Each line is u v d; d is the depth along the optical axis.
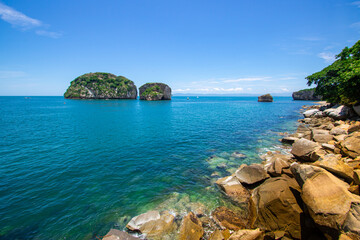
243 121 36.91
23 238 7.04
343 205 5.54
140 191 10.44
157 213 8.09
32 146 19.09
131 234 7.20
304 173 7.13
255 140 21.47
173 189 10.66
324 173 6.70
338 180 6.86
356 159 8.83
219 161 15.01
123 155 16.48
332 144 13.70
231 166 14.01
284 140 20.36
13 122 35.06
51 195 9.91
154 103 118.75
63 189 10.57
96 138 22.67
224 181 10.90
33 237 7.10
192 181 11.65
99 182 11.45
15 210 8.59
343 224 5.14
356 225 4.89
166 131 27.02
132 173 12.80
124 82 187.88
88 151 17.53
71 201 9.41
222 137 23.12
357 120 20.36
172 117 44.34
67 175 12.39
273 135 24.02
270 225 6.89
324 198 5.99
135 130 27.84
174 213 8.45
